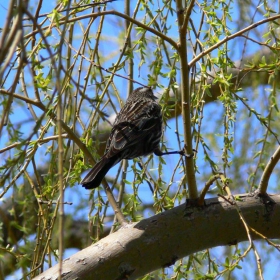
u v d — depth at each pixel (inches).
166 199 355.3
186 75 314.8
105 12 305.4
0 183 259.0
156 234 323.3
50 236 320.5
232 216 329.7
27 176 336.5
